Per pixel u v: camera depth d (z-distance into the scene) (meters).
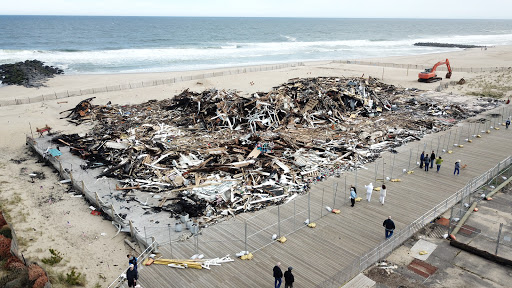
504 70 77.69
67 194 28.66
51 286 17.69
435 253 19.09
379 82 64.81
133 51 127.62
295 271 17.55
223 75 80.81
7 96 62.03
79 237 22.95
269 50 142.38
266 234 20.78
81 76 81.69
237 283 16.86
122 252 21.52
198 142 36.88
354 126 41.50
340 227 21.30
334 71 86.12
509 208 23.36
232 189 26.19
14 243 21.02
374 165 30.58
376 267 18.05
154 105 53.97
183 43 166.62
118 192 27.30
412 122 42.59
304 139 36.69
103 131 41.91
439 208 23.17
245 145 34.28
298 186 26.59
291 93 48.75
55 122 47.78
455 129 39.94
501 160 31.08
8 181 31.08
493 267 17.92
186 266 18.03
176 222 22.70
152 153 33.16
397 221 21.83
